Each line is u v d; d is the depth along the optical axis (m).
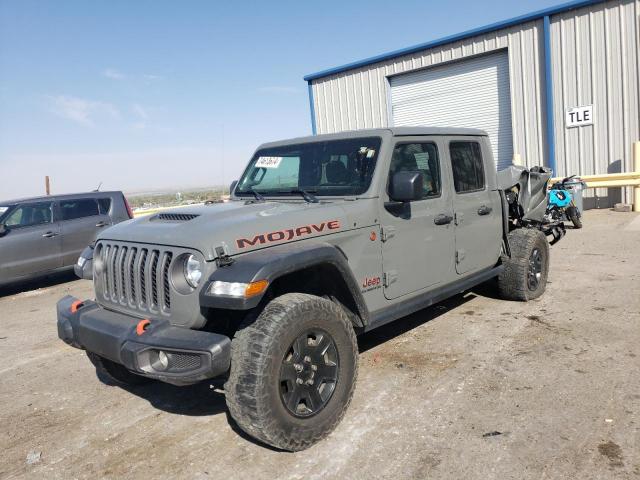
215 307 2.97
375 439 3.33
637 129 12.58
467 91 15.52
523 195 6.33
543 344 4.68
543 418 3.41
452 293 4.84
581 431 3.23
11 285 10.61
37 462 3.46
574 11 13.09
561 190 10.73
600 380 3.88
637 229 10.08
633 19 12.33
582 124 13.33
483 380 4.04
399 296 4.22
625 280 6.56
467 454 3.09
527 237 5.88
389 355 4.69
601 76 12.91
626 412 3.40
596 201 13.52
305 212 3.64
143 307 3.49
